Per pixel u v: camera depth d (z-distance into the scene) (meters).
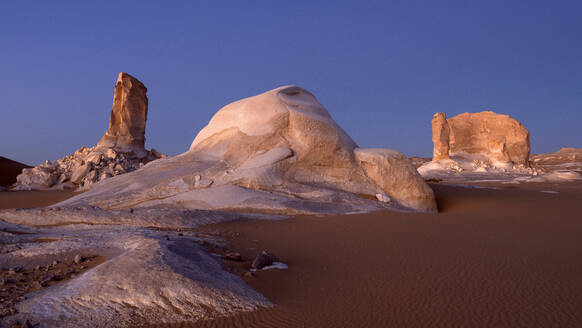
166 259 5.81
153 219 11.22
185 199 15.80
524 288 6.02
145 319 4.62
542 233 11.17
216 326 4.55
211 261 6.66
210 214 12.36
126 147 37.44
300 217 13.45
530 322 4.79
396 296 5.61
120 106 37.81
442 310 5.12
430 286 6.05
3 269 6.38
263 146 19.36
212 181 17.34
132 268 5.45
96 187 19.59
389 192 18.53
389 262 7.43
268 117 20.28
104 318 4.57
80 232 9.45
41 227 10.66
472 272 6.83
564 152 113.38
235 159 19.09
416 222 12.69
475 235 10.48
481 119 66.75
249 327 4.54
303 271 6.75
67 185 32.59
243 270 6.60
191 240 8.33
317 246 8.78
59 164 36.88
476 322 4.77
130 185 18.42
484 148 64.62
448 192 24.66
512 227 12.21
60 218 11.23
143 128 39.09
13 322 4.39
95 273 5.41
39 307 4.70
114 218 11.27
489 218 14.45
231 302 5.10
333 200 16.61
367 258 7.72
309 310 5.06
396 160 19.05
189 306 4.89
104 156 35.22
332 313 4.97
